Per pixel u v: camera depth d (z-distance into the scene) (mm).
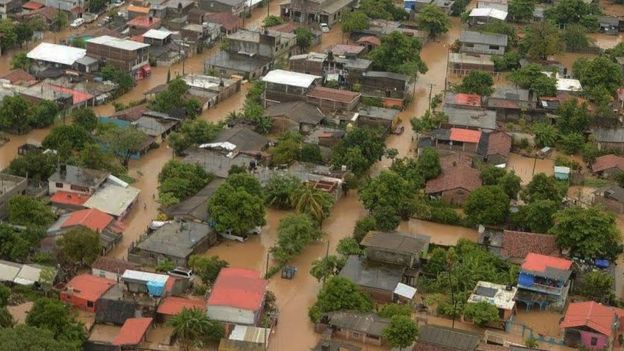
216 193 121438
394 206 126062
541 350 98688
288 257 116125
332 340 99938
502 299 106750
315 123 152250
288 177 129875
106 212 122000
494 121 155125
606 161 144875
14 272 107438
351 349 97688
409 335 97688
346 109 158125
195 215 120812
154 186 133875
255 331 99875
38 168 128625
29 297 105000
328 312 104000
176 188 126562
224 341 97750
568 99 161625
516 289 109125
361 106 161500
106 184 128875
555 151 151750
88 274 109125
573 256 115875
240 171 132000
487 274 111688
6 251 110438
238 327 100375
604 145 150875
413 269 112188
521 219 123938
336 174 135250
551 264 111125
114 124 145875
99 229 116562
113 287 106250
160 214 124062
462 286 109812
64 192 126375
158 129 146875
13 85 158750
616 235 116312
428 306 107438
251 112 153000
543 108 161000
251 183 125875
